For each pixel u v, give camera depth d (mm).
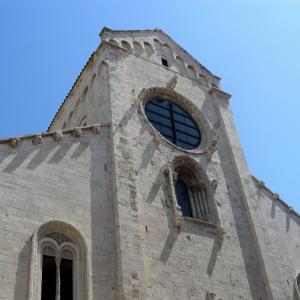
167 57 42094
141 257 25406
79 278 23422
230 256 30094
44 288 22609
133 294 23719
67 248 24188
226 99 42125
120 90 34156
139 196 28641
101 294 23297
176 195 32031
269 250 32188
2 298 20719
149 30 42969
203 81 42562
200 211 31969
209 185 33344
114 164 28750
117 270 24453
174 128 36312
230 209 32969
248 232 32594
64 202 25484
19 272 21828
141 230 26922
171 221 28922
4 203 23453
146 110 35625
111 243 25438
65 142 28062
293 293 31562
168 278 26156
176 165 32938
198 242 29172
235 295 28375
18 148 25828
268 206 36406
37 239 23250
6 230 22656
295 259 34312
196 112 38812
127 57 37812
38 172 25688
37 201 24578
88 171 27734
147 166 30797
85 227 25203
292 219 37219
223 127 39062
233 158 36781
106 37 38406
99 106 34031
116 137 30375
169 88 38156
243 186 35000
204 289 27203
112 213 26734
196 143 36781
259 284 30188
